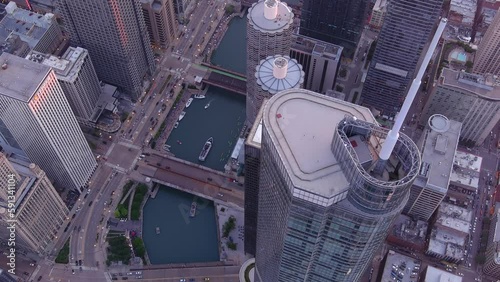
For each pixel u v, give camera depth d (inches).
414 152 7076.8
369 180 6953.7
